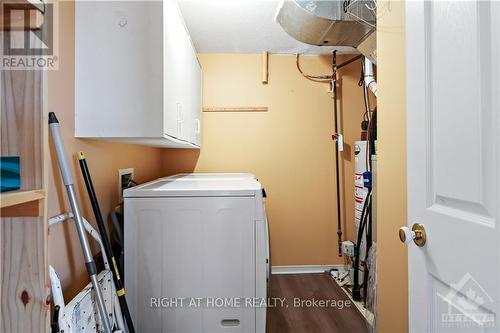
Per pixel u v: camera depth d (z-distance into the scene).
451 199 0.75
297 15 1.88
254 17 2.18
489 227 0.63
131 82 1.25
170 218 1.33
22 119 0.63
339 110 2.96
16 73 0.64
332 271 2.88
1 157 0.60
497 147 0.61
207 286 1.33
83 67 1.23
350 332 2.00
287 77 2.94
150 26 1.25
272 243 2.94
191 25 2.31
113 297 1.15
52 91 1.05
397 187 1.12
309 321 2.12
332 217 2.97
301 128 2.95
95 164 1.39
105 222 1.48
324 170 2.97
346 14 1.81
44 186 0.62
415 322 0.91
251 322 1.34
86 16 1.23
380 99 1.24
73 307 0.89
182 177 2.27
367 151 2.46
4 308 0.61
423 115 0.86
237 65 2.91
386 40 1.18
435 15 0.80
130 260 1.31
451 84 0.74
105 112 1.24
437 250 0.80
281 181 2.95
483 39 0.64
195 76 2.33
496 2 0.61
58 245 1.08
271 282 2.74
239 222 1.34
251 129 2.94
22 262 0.61
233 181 1.84
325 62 2.95
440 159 0.79
